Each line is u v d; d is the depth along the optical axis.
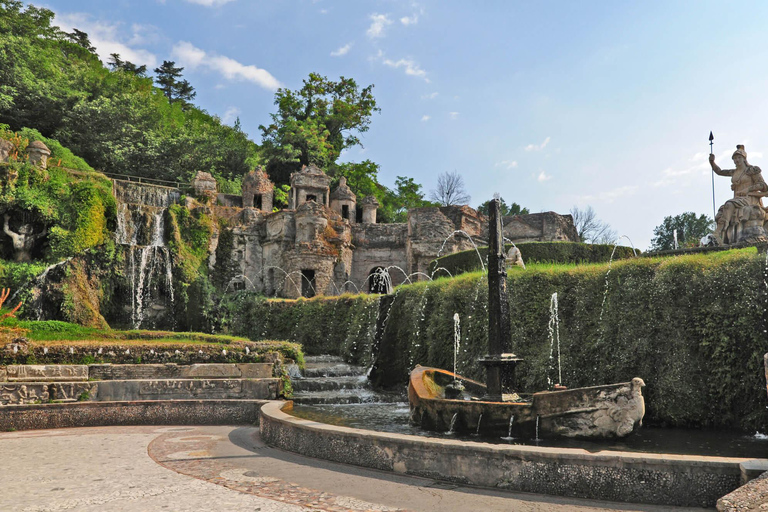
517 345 14.62
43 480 6.79
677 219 62.47
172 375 14.59
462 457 6.70
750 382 10.06
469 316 16.42
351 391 17.91
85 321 30.77
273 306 29.73
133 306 34.91
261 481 6.73
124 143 58.75
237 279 46.38
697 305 11.45
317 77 74.81
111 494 6.07
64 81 60.28
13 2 61.00
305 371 18.98
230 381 13.97
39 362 14.60
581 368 13.02
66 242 34.00
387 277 46.16
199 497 5.95
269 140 74.19
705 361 10.88
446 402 9.77
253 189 52.81
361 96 76.75
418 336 18.69
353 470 7.40
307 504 5.68
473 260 30.33
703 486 5.51
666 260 12.79
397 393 17.39
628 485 5.81
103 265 34.25
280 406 11.81
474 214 49.56
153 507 5.53
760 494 4.55
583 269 14.77
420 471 7.02
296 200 54.44
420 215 47.41
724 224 20.36
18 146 39.50
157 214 41.94
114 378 14.27
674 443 8.67
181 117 80.62
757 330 10.26
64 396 12.88
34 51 59.47
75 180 39.34
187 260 36.56
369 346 22.23
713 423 10.36
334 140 76.62
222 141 70.38
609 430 8.34
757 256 11.04
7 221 34.06
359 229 52.31
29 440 10.15
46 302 30.33
